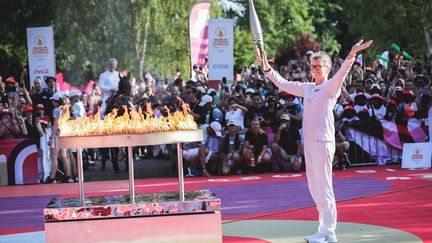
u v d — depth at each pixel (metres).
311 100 7.71
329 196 7.73
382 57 21.73
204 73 22.94
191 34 23.11
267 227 9.05
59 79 24.47
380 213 9.72
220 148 15.70
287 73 20.03
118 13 35.69
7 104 16.72
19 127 15.56
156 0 35.62
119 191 13.64
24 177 15.55
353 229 8.58
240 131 15.75
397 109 16.55
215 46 19.47
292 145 15.68
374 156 16.39
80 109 16.03
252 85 19.11
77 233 7.10
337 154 15.73
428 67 20.86
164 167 17.61
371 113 16.44
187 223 7.20
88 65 37.50
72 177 16.08
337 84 7.54
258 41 8.10
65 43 36.28
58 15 36.16
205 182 14.42
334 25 60.25
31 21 37.75
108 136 7.20
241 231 8.81
